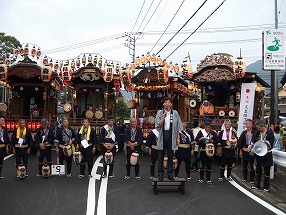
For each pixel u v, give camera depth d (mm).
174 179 7605
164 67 14336
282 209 6559
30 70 14820
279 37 9820
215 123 13961
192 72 14820
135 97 17438
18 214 6082
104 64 15844
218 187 8492
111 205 6723
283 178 9828
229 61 14656
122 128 15609
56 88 18266
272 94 10344
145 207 6621
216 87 15797
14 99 17125
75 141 9344
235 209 6555
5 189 7938
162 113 7715
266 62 9883
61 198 7195
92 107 17109
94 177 9469
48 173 9211
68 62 15211
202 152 8969
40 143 9234
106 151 9430
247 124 8953
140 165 11891
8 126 14352
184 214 6207
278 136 10406
